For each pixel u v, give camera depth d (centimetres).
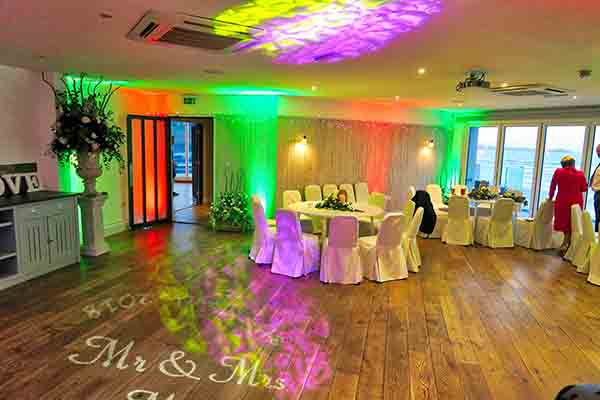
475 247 699
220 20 271
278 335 357
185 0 233
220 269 536
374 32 294
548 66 412
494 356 332
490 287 496
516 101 729
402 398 274
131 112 727
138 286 465
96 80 585
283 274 521
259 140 766
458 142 990
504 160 914
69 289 450
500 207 685
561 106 788
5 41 343
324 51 356
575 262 589
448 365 316
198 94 757
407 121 907
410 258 551
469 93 621
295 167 782
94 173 573
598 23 265
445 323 392
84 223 572
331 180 823
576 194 627
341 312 412
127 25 288
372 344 346
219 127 773
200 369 300
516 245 717
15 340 335
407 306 432
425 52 357
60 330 354
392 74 474
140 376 289
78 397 263
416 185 941
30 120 532
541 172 845
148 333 353
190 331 359
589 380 300
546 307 436
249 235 725
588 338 366
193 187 1034
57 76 545
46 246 496
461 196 705
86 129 542
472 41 317
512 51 349
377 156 874
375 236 558
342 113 818
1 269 464
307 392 277
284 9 246
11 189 504
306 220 712
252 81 559
